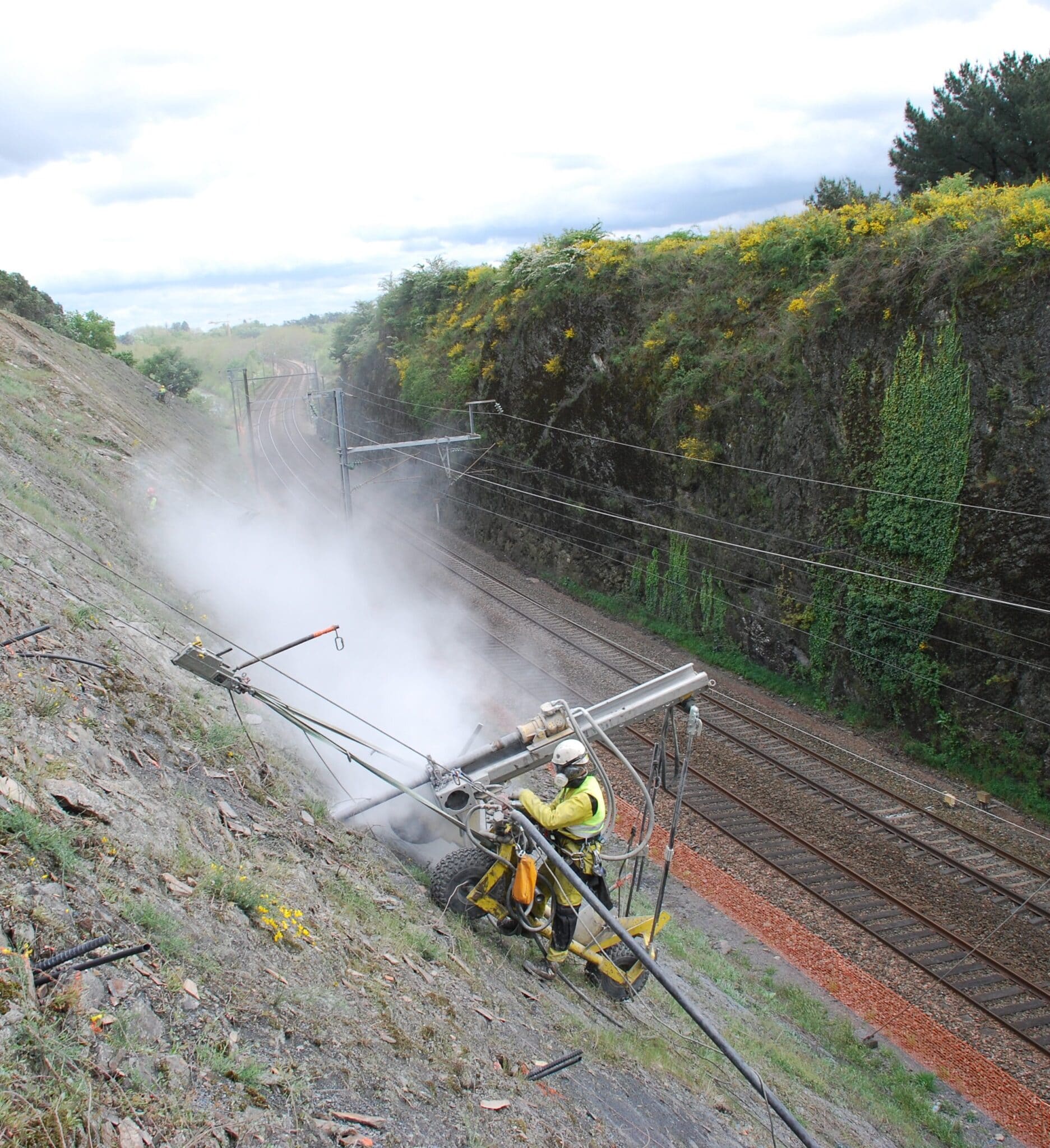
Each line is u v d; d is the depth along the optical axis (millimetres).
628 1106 5562
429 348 45469
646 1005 8000
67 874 4215
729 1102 6805
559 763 6688
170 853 5117
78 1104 3096
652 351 28375
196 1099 3482
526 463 35594
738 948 12461
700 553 27156
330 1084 3988
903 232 21188
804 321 22984
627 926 7789
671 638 27703
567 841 6801
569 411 32625
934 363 19781
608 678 22875
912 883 14125
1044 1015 11438
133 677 7590
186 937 4383
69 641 7395
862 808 16609
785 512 23922
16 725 5359
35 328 33281
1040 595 18141
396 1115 4027
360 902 6188
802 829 15625
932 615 19953
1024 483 18312
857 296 21453
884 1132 8727
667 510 28406
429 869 8078
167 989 3928
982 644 19125
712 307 27141
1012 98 29938
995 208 20031
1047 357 17984
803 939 12719
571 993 7090
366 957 5430
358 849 7375
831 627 22609
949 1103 10023
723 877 14117
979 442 19078
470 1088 4637
